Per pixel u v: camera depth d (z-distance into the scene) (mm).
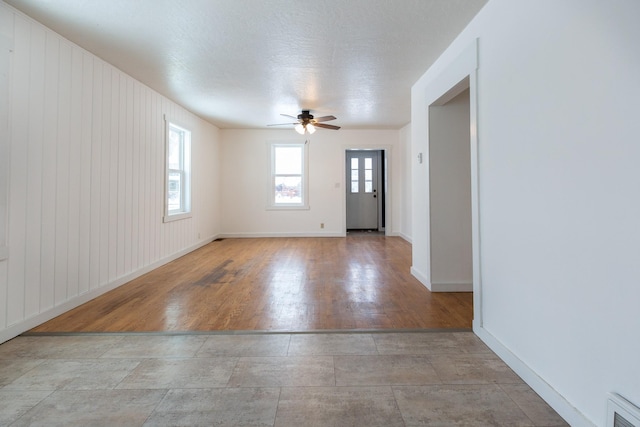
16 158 2338
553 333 1563
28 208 2443
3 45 2219
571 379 1451
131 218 3812
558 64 1508
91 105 3107
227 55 3168
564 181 1478
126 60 3285
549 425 1446
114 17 2455
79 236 2973
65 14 2408
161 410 1549
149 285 3629
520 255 1818
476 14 2348
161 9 2357
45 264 2602
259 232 7289
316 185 7297
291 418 1497
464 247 3414
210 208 6621
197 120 5879
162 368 1919
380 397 1647
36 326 2512
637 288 1150
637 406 1149
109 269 3420
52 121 2652
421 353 2096
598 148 1295
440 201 3396
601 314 1293
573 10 1414
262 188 7254
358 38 2795
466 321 2611
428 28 2592
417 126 3838
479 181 2262
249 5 2309
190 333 2395
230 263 4750
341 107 5191
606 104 1256
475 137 2303
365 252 5590
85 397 1645
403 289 3480
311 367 1932
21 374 1852
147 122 4145
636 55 1139
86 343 2236
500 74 2006
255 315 2746
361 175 8656
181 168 5523
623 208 1194
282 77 3766
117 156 3531
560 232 1507
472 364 1958
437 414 1521
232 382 1778
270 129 7184
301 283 3711
